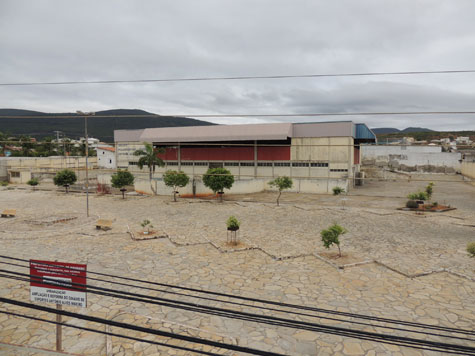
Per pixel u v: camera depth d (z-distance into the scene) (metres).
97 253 19.09
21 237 22.75
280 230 25.00
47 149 85.50
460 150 73.00
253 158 52.38
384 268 16.66
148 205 36.81
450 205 35.84
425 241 21.70
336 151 48.53
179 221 28.31
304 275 15.69
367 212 32.09
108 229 25.11
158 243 21.31
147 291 13.82
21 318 11.44
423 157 69.50
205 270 16.33
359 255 18.59
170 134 56.91
